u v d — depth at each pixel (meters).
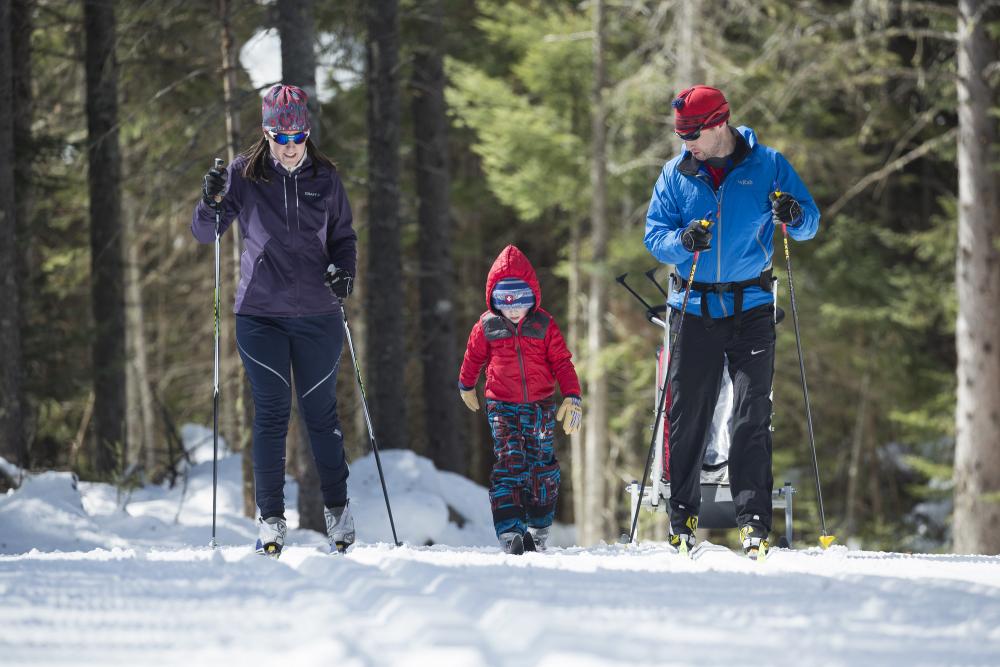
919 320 60.59
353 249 16.83
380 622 8.92
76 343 43.81
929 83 54.25
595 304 60.53
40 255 51.84
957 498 47.94
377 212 46.25
